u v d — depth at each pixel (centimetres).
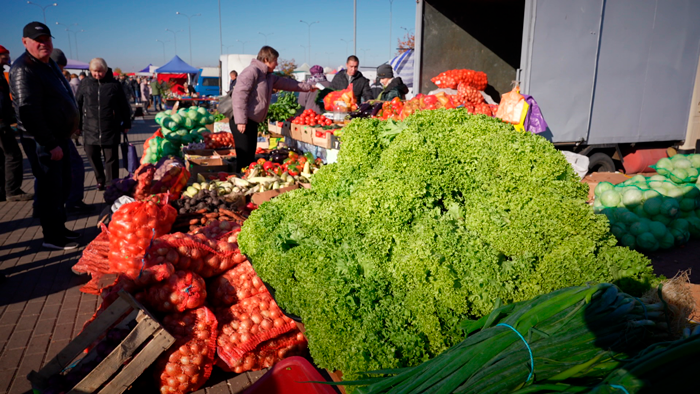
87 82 805
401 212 258
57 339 383
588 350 183
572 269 228
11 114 809
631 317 196
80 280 498
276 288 273
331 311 228
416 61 786
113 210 512
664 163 637
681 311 210
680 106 791
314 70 1169
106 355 284
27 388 321
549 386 166
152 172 564
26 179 1024
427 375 178
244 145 690
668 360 152
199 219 489
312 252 262
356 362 206
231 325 334
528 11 608
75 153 731
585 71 669
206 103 2477
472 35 817
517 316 195
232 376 332
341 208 282
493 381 169
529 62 618
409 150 280
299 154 820
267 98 682
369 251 255
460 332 218
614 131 727
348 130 339
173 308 312
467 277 229
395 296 237
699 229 603
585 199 265
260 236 309
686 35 758
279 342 343
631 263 235
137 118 2598
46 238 584
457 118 312
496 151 270
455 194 283
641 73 727
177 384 297
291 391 229
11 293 466
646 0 697
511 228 241
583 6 641
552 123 660
